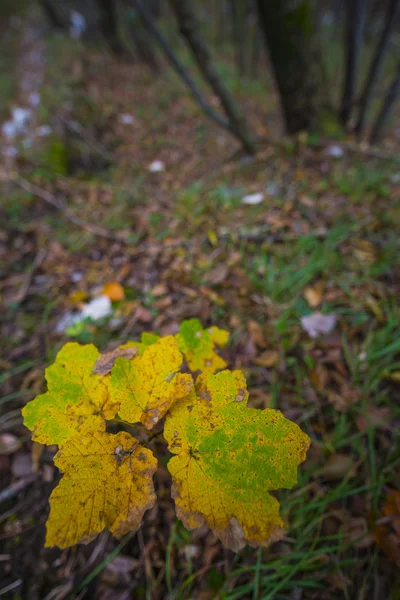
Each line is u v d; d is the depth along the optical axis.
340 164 1.13
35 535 0.48
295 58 1.22
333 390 0.56
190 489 0.20
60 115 1.81
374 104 2.35
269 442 0.21
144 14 1.06
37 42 3.51
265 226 0.85
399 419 0.52
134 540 0.46
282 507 0.46
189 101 2.46
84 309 0.74
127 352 0.27
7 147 1.56
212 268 0.77
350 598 0.41
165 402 0.23
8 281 0.87
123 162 1.70
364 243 0.78
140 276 0.81
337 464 0.48
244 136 1.29
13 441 0.56
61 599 0.44
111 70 2.75
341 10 3.35
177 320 0.67
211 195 1.05
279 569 0.41
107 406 0.24
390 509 0.44
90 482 0.20
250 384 0.57
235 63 3.30
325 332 0.62
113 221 1.05
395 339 0.60
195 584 0.43
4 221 1.08
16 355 0.70
